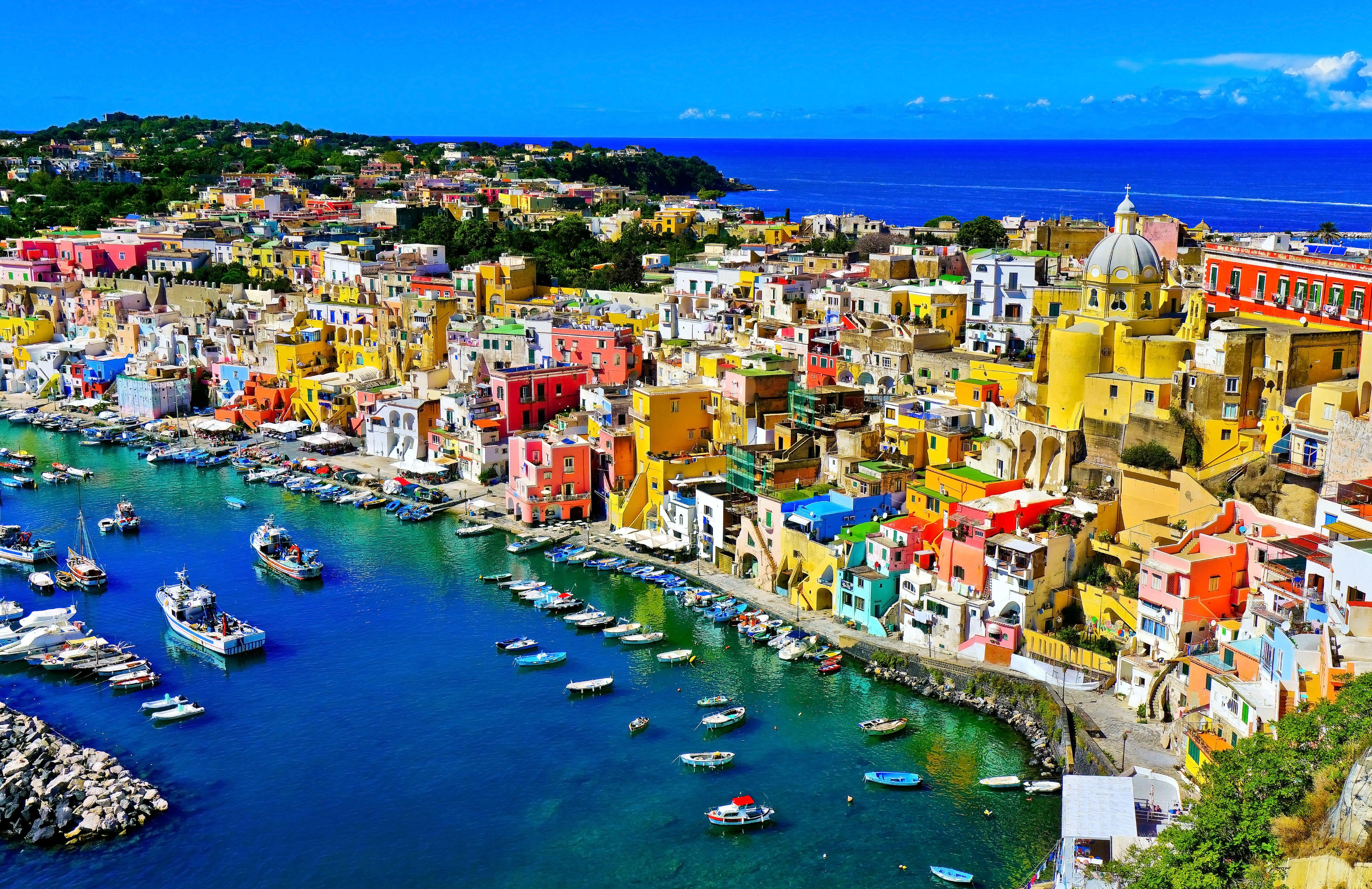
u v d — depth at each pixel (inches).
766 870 4352.9
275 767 5039.4
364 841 4552.2
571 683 5654.5
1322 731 3690.9
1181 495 5762.8
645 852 4461.1
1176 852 3523.6
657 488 7534.5
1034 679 5413.4
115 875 4367.6
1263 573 5093.5
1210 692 4726.9
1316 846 3304.6
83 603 6761.8
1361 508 4985.2
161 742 5226.4
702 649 6063.0
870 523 6471.5
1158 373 6220.5
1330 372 6058.1
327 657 6043.3
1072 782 4114.2
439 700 5590.6
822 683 5693.9
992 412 6988.2
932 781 4872.0
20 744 5088.6
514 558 7381.9
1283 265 6476.4
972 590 5767.7
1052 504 5944.9
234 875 4367.6
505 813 4717.0
